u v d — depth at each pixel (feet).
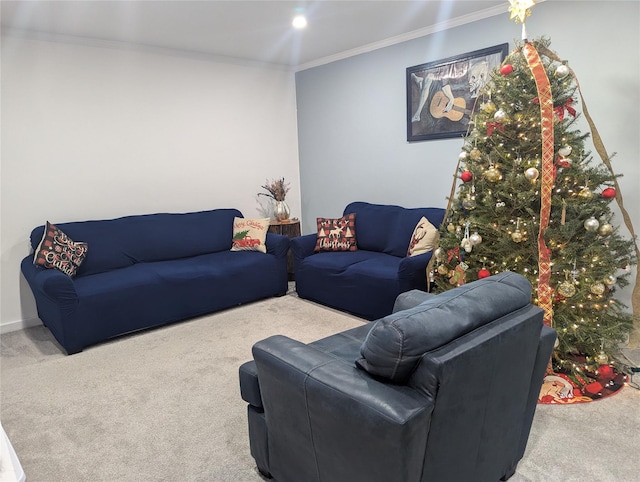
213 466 6.29
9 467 3.62
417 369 4.21
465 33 11.85
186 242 13.64
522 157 8.09
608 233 7.56
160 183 14.14
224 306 12.61
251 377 5.74
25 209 11.86
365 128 14.87
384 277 11.03
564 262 7.74
